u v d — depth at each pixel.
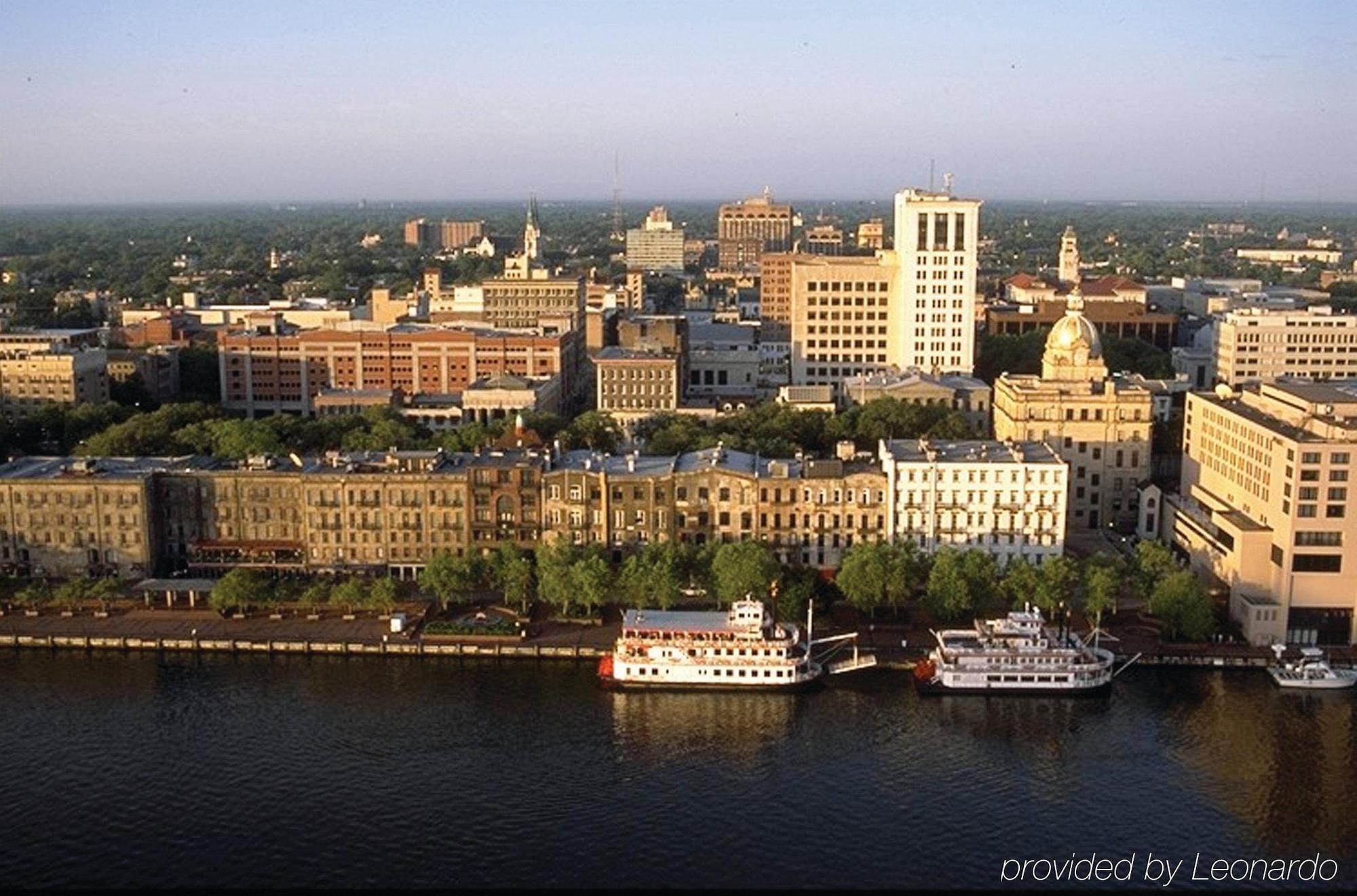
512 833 174.12
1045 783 187.50
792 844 171.62
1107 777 189.62
